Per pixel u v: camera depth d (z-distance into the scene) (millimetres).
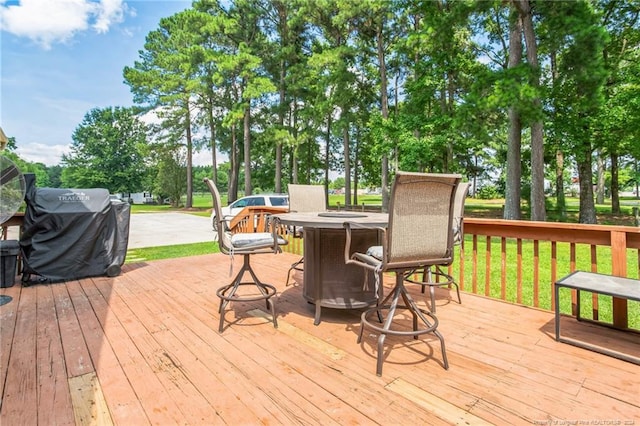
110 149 35969
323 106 15164
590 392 1708
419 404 1617
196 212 21688
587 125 10609
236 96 17906
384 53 14195
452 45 11008
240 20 16141
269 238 2715
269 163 23875
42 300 3281
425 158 11453
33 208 3846
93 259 4168
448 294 3463
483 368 1956
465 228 3531
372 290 2711
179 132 22500
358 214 2898
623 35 10812
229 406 1611
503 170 18875
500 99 7637
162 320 2748
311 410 1576
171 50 20547
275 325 2594
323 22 14453
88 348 2236
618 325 2494
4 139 5574
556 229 2846
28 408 1595
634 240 2420
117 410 1585
